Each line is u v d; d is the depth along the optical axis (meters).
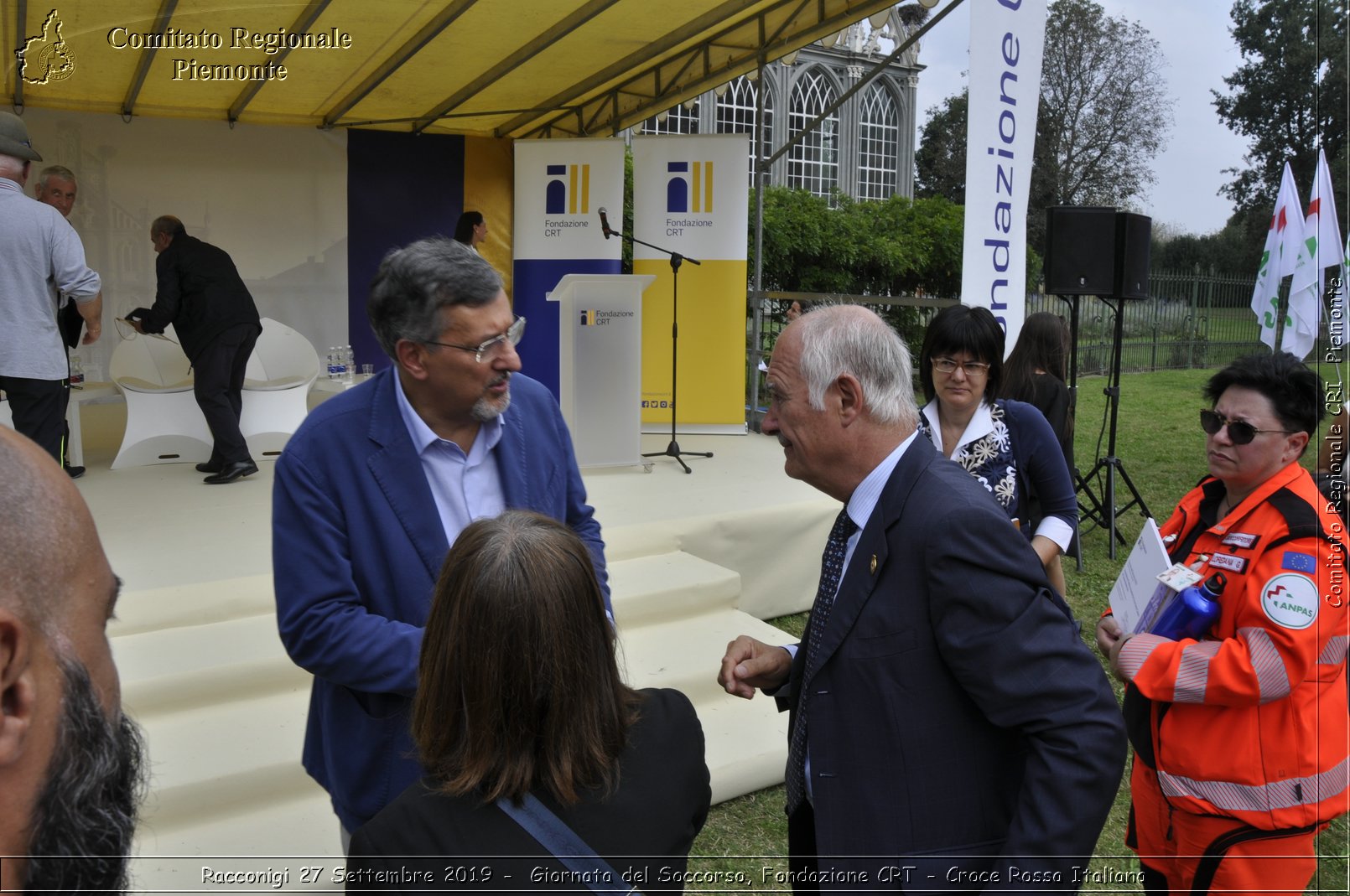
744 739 3.22
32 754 0.57
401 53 6.11
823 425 1.46
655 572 4.12
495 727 1.09
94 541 0.64
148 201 7.98
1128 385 13.40
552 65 6.65
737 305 7.20
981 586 1.29
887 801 1.37
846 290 13.52
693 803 1.21
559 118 8.43
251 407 6.21
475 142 8.99
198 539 4.11
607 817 1.11
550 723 1.10
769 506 4.77
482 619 1.10
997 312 4.56
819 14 5.87
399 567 1.70
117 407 8.02
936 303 6.85
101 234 7.84
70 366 5.51
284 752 2.78
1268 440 1.81
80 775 0.59
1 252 3.93
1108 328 14.19
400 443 1.74
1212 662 1.73
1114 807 3.21
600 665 1.16
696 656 3.57
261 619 3.49
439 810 1.10
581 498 2.06
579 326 5.56
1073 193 24.16
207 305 5.19
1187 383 13.50
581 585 1.15
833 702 1.43
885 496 1.42
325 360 8.69
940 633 1.33
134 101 7.32
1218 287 14.67
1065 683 1.27
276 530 1.69
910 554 1.36
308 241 8.53
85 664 0.61
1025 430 2.88
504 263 9.25
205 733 2.88
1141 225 6.04
